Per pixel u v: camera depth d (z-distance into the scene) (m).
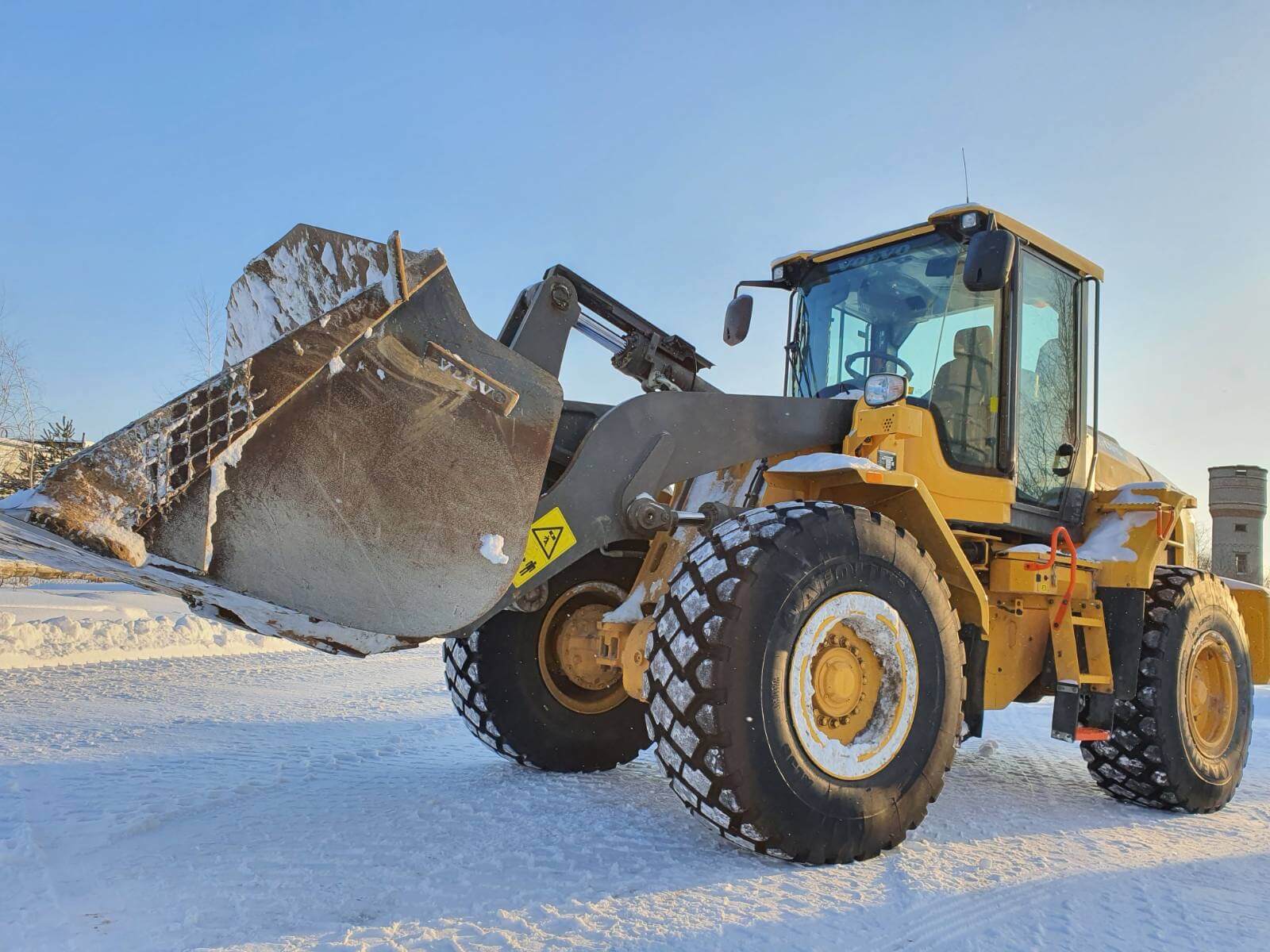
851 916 2.28
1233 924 2.38
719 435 3.39
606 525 3.12
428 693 6.35
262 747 4.30
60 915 2.12
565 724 4.00
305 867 2.49
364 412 2.44
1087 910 2.44
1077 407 4.36
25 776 3.53
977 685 3.41
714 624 2.62
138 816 2.96
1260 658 5.12
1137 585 3.96
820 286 4.34
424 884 2.37
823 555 2.80
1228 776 4.20
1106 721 3.93
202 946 1.94
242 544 2.27
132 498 2.12
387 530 2.47
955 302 3.83
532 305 3.30
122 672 7.06
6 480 16.31
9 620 8.06
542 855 2.67
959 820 3.48
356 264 2.62
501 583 2.63
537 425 2.71
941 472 3.63
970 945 2.15
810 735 2.72
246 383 2.28
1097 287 4.48
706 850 2.79
